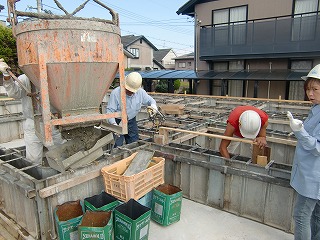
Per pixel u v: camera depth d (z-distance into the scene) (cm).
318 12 1235
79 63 251
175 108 778
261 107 879
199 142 547
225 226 317
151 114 507
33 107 334
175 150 385
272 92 1428
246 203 331
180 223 321
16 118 751
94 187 329
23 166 355
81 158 312
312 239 266
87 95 281
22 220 308
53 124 256
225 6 1508
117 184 300
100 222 269
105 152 373
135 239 255
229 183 339
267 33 1363
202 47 1587
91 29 252
